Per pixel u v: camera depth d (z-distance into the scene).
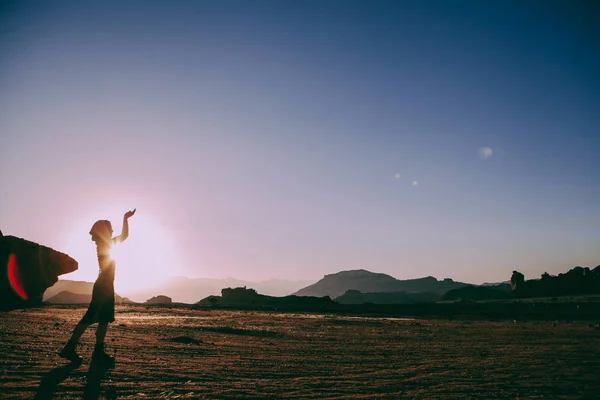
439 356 10.77
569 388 7.15
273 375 7.72
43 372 6.84
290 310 45.50
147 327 14.81
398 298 187.75
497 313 39.38
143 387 6.36
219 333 14.45
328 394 6.54
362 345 12.95
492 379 7.81
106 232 8.23
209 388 6.52
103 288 8.07
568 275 99.38
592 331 18.94
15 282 28.48
